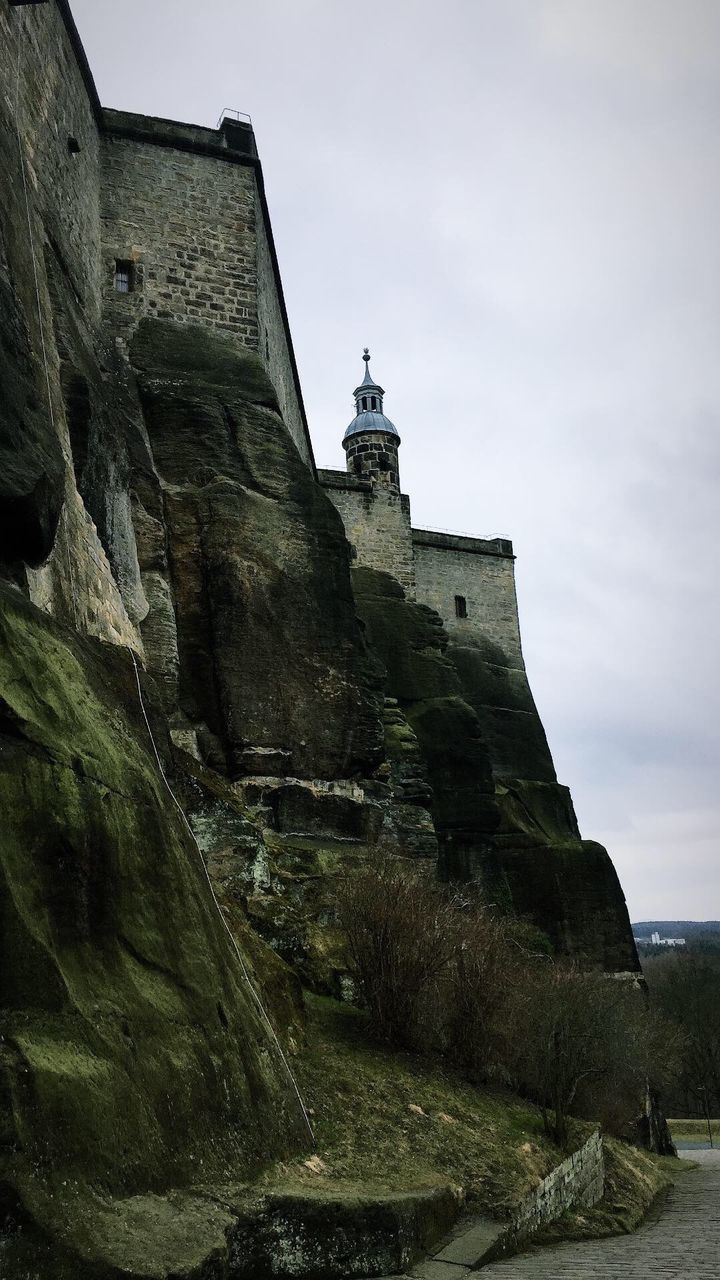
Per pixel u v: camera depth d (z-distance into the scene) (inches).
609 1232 382.0
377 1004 434.0
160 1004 254.7
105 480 557.9
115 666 364.2
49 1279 173.2
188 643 616.4
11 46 504.7
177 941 279.3
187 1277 184.1
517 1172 348.5
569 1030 476.7
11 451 327.6
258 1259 223.3
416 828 716.7
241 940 400.2
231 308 733.9
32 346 422.9
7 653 266.1
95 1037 220.2
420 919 454.9
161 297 715.4
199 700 607.8
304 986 450.9
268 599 635.5
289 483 678.5
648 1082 856.3
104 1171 200.5
